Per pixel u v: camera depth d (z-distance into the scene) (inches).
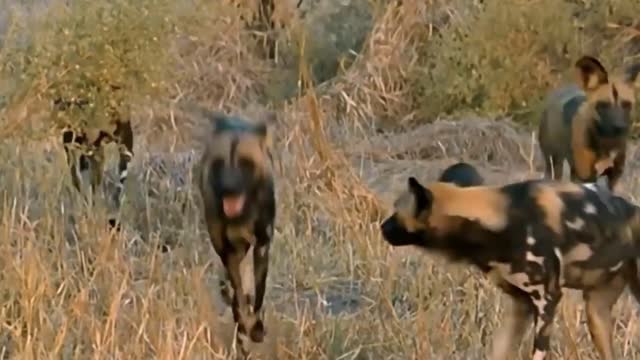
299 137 1091.9
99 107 897.5
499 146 1243.8
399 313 823.1
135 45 895.7
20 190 942.4
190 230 933.8
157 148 1216.2
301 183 1019.9
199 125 1213.1
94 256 848.3
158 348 719.1
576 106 998.4
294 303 829.2
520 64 1318.9
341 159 1057.5
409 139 1266.0
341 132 1290.6
